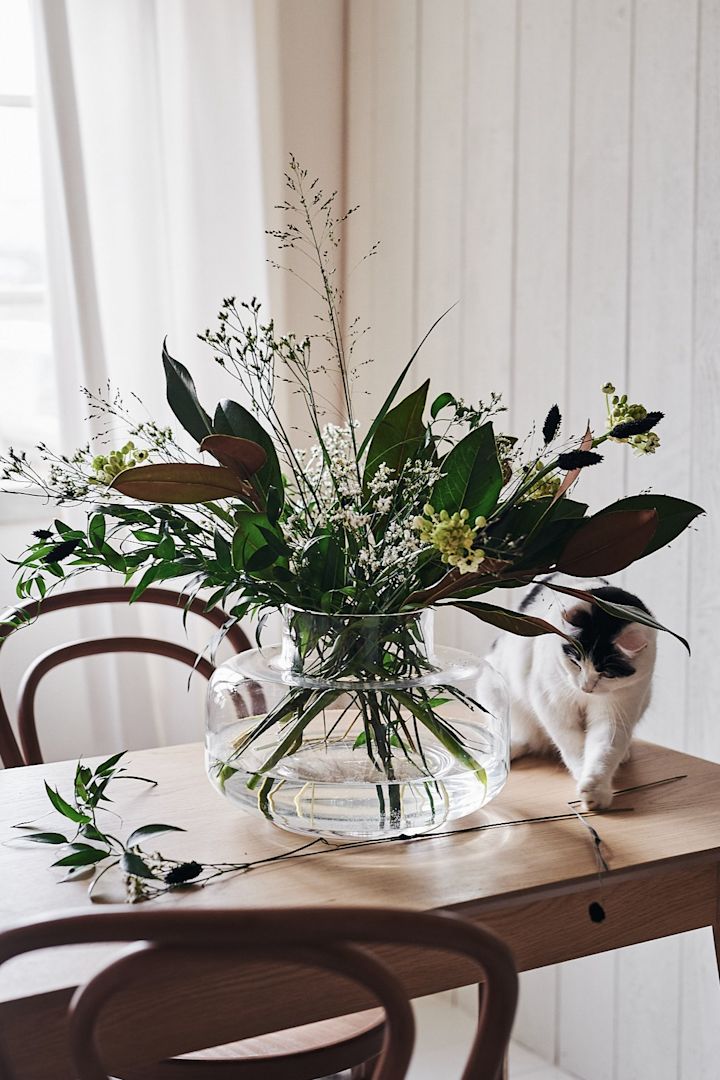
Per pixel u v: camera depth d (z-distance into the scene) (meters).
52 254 2.40
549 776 1.49
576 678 1.44
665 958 2.03
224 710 1.27
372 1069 1.42
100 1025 0.97
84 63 2.41
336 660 1.23
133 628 2.51
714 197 1.84
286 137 2.72
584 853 1.21
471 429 1.35
